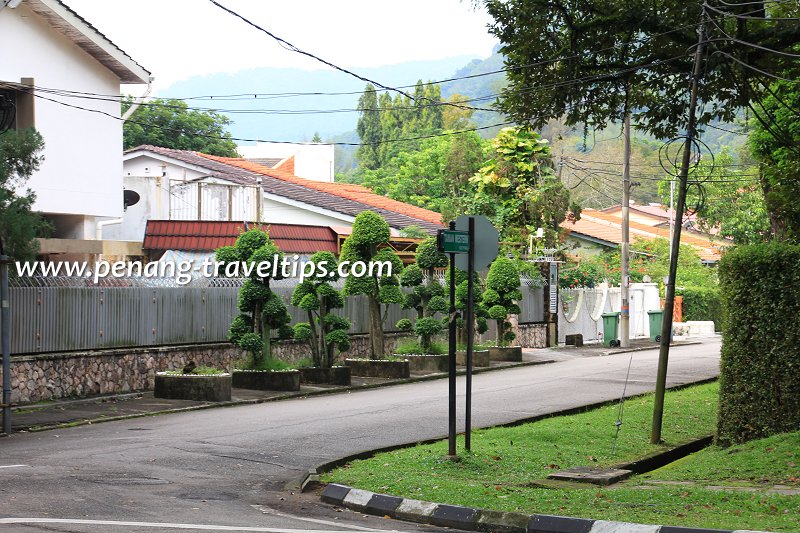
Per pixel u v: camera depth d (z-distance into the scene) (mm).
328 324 26031
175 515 9734
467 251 13305
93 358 21500
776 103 19594
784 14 17984
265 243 24578
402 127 85562
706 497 10398
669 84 19422
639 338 47969
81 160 27156
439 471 12648
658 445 15594
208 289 25156
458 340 30906
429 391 24078
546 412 19422
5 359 16578
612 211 81250
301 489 12000
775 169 16422
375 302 28391
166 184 34656
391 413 19359
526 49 19500
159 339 23578
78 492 10797
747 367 14516
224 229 31562
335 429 17000
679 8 18250
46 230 19797
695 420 18156
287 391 23641
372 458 13875
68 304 21000
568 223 55781
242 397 22453
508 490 11172
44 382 20234
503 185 42344
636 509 9883
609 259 52594
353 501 11039
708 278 58281
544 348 39656
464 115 87938
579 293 44031
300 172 63969
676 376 27250
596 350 39125
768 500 10070
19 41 25344
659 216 79250
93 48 27078
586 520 9281
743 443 14328
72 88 26891
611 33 19047
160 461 13484
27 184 25438
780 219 16812
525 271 40000
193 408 20453
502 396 22484
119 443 15203
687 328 51688
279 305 24422
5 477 11617
